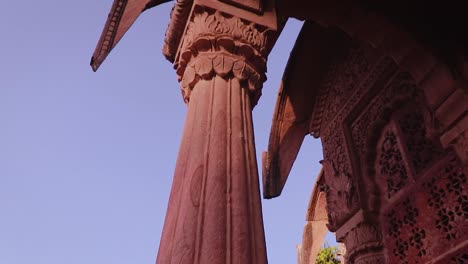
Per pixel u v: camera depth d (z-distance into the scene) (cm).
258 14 312
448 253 401
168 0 406
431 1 439
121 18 392
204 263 184
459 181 412
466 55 405
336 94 658
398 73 525
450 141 402
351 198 554
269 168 710
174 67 344
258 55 298
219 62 282
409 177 482
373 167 551
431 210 438
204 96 267
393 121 529
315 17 423
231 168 228
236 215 206
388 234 495
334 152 631
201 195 213
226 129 247
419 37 415
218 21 296
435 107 416
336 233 578
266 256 202
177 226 205
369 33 434
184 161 238
